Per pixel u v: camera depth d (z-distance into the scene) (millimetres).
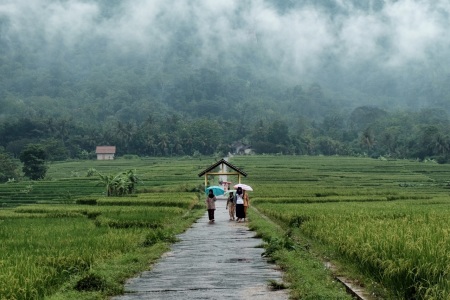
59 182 97875
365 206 42000
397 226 19031
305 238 23984
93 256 17078
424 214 28906
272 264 16719
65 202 65875
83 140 188875
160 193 71250
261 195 60625
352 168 127188
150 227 29641
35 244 20344
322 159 160000
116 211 40031
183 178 103500
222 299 11695
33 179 123812
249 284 13391
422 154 171000
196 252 19891
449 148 163125
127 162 163375
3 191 85000
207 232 28219
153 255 18500
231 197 37531
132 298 12117
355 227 20141
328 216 28859
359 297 12047
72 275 14438
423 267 11344
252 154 198000
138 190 74562
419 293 10984
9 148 171750
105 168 145875
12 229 27516
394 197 59844
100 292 12500
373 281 12992
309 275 13844
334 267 16016
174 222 33406
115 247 19578
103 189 85562
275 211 36719
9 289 11609
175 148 192750
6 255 16812
